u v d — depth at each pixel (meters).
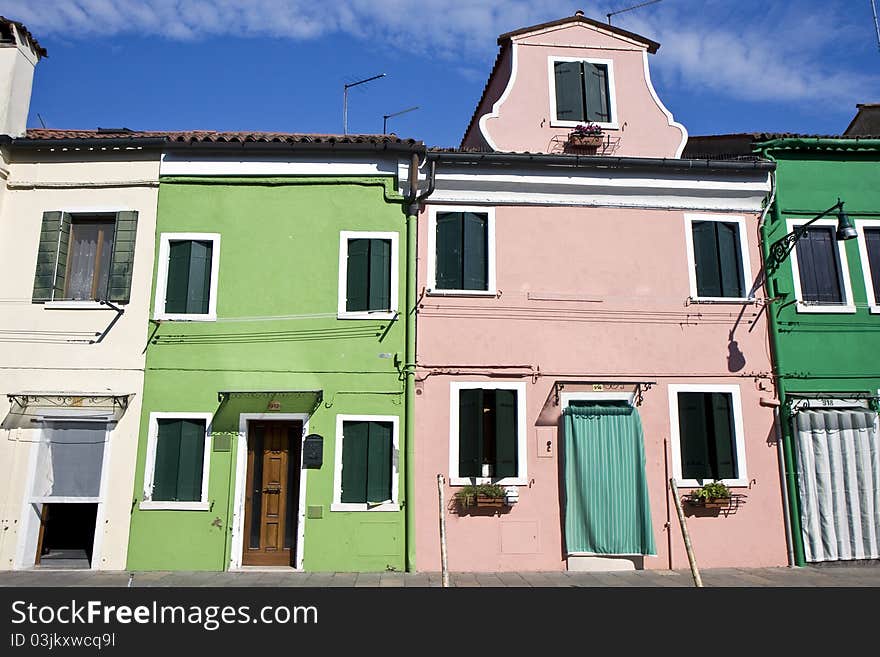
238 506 10.42
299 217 11.39
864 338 11.60
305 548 10.27
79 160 11.56
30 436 10.63
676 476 10.94
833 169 12.18
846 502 11.03
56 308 11.03
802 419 11.19
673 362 11.33
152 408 10.72
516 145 12.61
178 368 10.85
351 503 10.47
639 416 10.98
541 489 10.75
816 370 11.44
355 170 11.52
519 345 11.16
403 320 11.05
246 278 11.18
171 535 10.31
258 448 10.80
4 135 11.44
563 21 13.25
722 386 11.30
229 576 9.80
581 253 11.56
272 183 11.48
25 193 11.48
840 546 10.88
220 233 11.32
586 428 10.89
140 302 11.06
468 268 11.28
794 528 10.89
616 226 11.72
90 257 11.48
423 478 10.59
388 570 10.27
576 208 11.73
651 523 10.63
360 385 10.84
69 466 10.59
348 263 11.30
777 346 11.45
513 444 10.88
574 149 12.61
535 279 11.40
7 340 10.93
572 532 10.58
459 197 11.55
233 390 10.78
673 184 11.78
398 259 11.26
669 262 11.67
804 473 11.06
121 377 10.83
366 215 11.41
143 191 11.45
